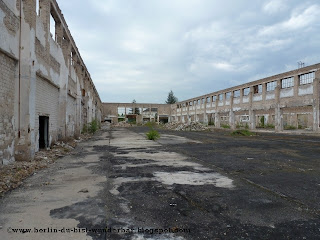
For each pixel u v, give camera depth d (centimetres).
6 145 609
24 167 586
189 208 348
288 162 733
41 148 929
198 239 258
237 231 277
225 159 786
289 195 410
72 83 1425
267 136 1975
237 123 4078
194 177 536
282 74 2550
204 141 1471
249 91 3145
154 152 946
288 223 300
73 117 1520
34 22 706
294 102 2412
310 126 2970
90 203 366
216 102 4034
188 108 5300
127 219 309
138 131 2808
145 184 475
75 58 1541
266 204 367
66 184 473
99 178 522
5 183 449
